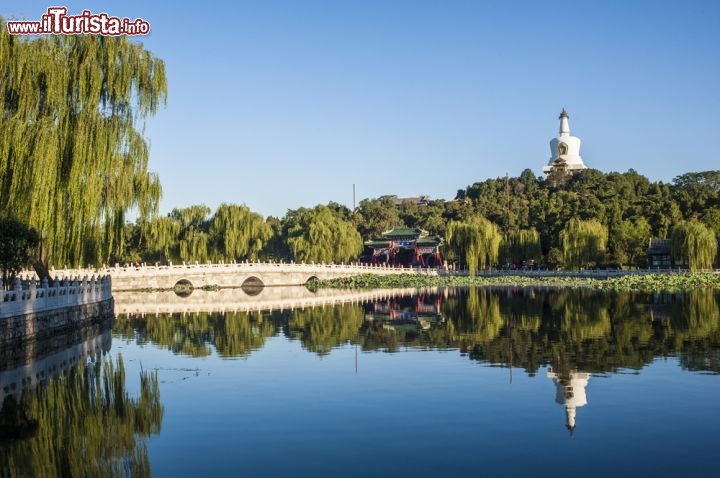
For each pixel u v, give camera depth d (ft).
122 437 59.31
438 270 405.39
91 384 81.35
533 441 57.21
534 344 112.06
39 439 58.85
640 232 391.45
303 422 63.52
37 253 126.62
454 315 170.50
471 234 373.61
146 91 133.90
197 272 318.86
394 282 359.25
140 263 352.28
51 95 116.67
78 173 119.24
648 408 67.15
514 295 252.83
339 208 609.42
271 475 49.80
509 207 536.42
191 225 348.18
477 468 50.93
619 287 289.53
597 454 53.78
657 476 49.11
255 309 200.34
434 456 53.62
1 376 86.58
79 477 49.49
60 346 114.73
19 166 110.63
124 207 138.62
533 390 75.77
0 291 97.30
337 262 427.74
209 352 107.86
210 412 67.41
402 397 73.10
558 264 402.52
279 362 97.25
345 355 103.40
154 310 197.16
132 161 136.15
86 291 141.18
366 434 59.57
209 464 52.21
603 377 82.53
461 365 92.63
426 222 544.21
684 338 116.67
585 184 587.68
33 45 117.08
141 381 83.15
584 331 128.77
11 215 111.24
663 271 341.62
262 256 427.74
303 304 221.25
